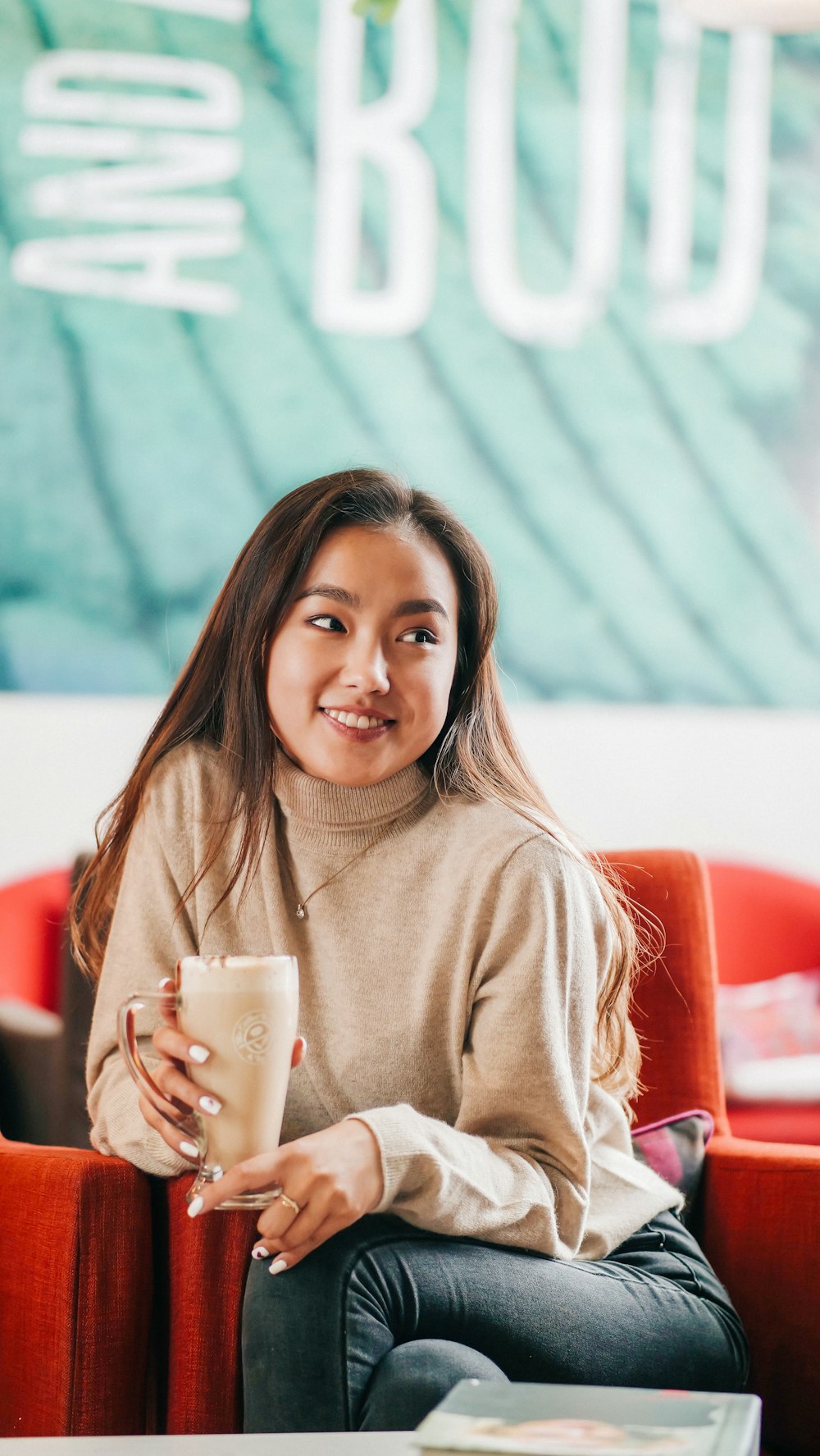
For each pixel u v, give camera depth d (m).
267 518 1.26
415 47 3.74
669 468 3.89
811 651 3.91
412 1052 1.20
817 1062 2.58
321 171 3.72
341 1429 0.98
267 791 1.27
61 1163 1.15
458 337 3.80
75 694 3.53
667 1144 1.43
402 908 1.23
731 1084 2.45
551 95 3.83
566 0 3.82
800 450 3.92
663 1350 1.12
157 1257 1.16
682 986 1.58
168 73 3.63
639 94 3.87
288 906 1.26
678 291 3.89
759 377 3.93
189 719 1.33
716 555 3.90
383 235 3.76
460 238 3.80
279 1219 0.98
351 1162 0.99
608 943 1.25
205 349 3.67
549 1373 1.07
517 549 3.81
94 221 3.60
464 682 1.32
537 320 3.84
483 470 3.81
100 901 1.39
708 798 3.84
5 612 3.51
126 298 3.62
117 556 3.59
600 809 3.79
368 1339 0.99
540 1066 1.14
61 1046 1.67
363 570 1.20
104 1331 1.12
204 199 3.66
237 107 3.68
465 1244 1.08
